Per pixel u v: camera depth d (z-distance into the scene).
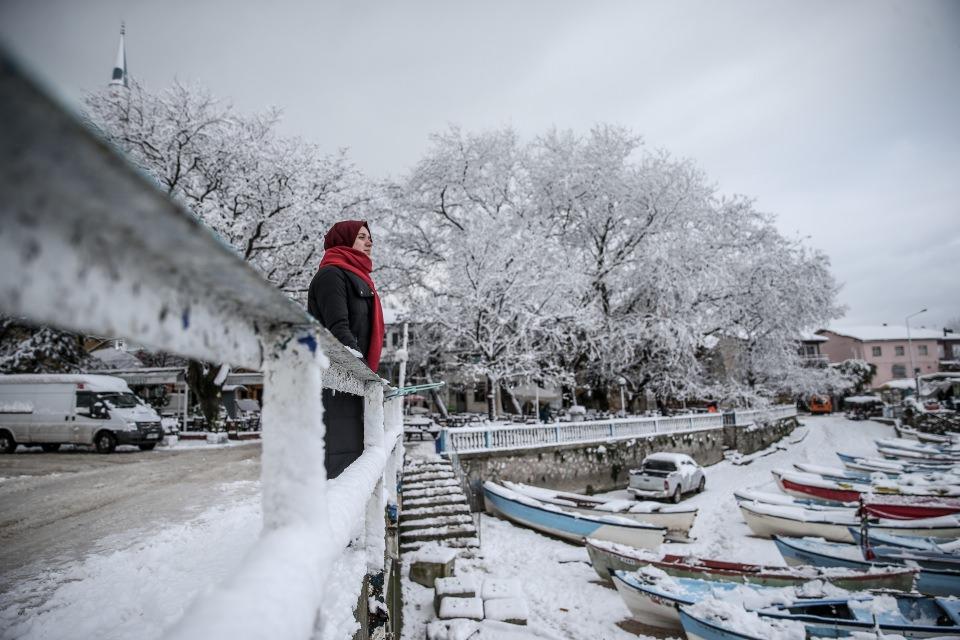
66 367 22.33
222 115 16.66
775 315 27.70
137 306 0.50
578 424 18.47
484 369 19.67
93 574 2.68
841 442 31.12
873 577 7.15
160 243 0.46
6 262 0.33
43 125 0.23
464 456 14.88
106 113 15.87
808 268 28.66
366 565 2.59
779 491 17.91
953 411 36.25
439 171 25.33
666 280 23.30
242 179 16.92
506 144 26.38
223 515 4.14
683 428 23.33
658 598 7.20
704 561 8.20
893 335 61.09
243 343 0.83
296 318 0.87
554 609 8.38
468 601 6.56
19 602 2.33
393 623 4.79
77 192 0.33
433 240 26.14
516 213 26.56
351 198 19.44
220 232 16.16
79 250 0.40
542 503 12.89
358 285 3.14
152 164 16.17
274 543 0.84
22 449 13.45
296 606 0.71
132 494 5.51
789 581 7.32
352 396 2.94
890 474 17.59
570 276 20.95
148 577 2.58
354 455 2.91
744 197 28.36
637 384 26.94
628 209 26.00
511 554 11.04
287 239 17.77
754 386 30.67
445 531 8.91
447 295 21.95
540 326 21.61
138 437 12.32
